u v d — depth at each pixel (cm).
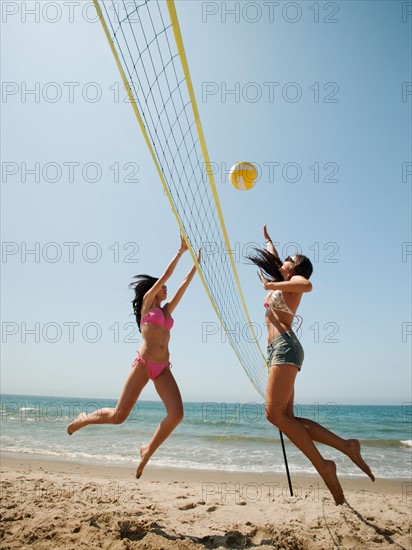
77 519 327
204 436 1314
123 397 329
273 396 302
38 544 277
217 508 395
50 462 811
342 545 294
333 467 294
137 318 361
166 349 338
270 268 334
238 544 295
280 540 300
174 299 363
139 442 1155
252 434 1381
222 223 313
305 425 315
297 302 321
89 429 1457
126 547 273
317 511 382
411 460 972
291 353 303
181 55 201
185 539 294
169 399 318
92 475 662
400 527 333
